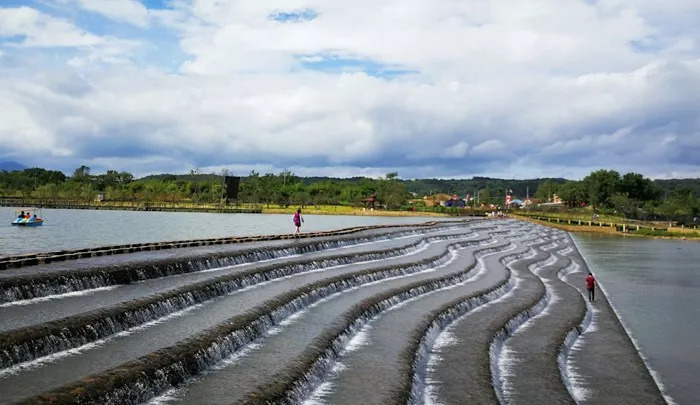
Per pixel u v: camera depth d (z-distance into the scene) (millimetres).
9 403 17844
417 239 87250
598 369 32719
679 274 76312
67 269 36844
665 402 28031
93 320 26953
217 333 27625
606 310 49438
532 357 32938
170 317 31719
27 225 100750
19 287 31672
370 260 61750
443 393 25984
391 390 24781
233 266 49906
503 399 26281
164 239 77625
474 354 31953
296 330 32062
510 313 42375
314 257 57062
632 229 166750
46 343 24172
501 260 75125
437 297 45562
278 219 158625
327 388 25016
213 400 21562
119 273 38219
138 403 20984
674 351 37969
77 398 18750
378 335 33688
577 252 104562
